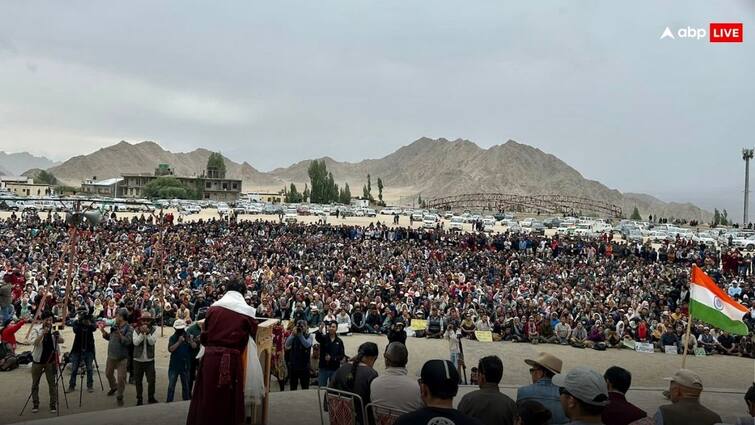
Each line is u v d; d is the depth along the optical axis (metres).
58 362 12.12
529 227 92.69
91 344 13.52
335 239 51.56
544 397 5.82
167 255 36.84
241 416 5.81
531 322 23.11
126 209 92.25
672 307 29.34
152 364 12.06
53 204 90.81
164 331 21.11
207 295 23.03
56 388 11.81
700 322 23.48
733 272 41.69
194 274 30.05
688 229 96.69
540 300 27.11
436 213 133.75
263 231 56.53
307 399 10.27
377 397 5.96
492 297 28.52
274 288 26.34
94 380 14.66
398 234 55.94
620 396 5.36
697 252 48.19
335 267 35.69
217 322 5.87
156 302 21.30
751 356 21.86
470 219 104.06
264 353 7.53
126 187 197.38
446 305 25.28
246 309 5.98
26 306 21.77
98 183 198.00
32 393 11.71
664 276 37.44
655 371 18.89
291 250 42.38
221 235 51.69
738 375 18.59
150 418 8.61
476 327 23.38
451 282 32.22
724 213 173.12
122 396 12.37
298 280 29.83
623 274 38.28
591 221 105.38
